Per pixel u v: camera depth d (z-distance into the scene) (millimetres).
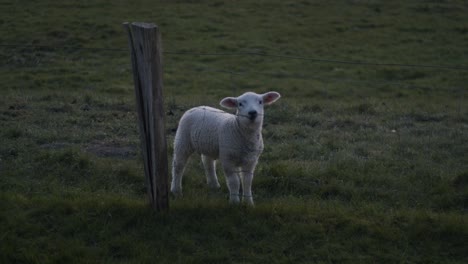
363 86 19109
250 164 7535
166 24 25562
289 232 6730
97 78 19047
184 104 14461
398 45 23719
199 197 7715
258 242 6586
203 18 26703
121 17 26516
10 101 14094
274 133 11570
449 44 23828
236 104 7488
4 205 7258
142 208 7082
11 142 10406
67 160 9242
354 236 6770
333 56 22250
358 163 9531
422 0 29859
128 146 10656
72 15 26578
